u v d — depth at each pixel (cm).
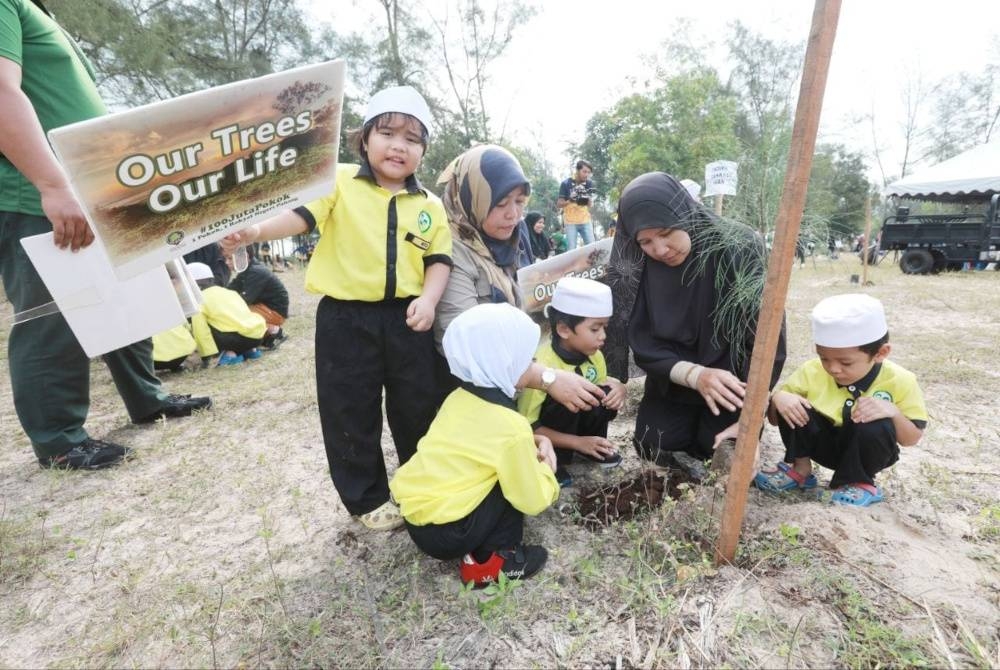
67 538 214
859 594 153
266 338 546
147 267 153
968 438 269
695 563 169
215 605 172
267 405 367
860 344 184
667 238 198
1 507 242
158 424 340
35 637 166
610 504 218
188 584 183
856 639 138
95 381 452
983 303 634
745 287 200
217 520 226
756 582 160
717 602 153
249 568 192
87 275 212
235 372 461
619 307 268
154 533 218
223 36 1590
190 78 1394
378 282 186
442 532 166
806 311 626
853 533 179
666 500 194
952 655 132
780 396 212
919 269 1000
